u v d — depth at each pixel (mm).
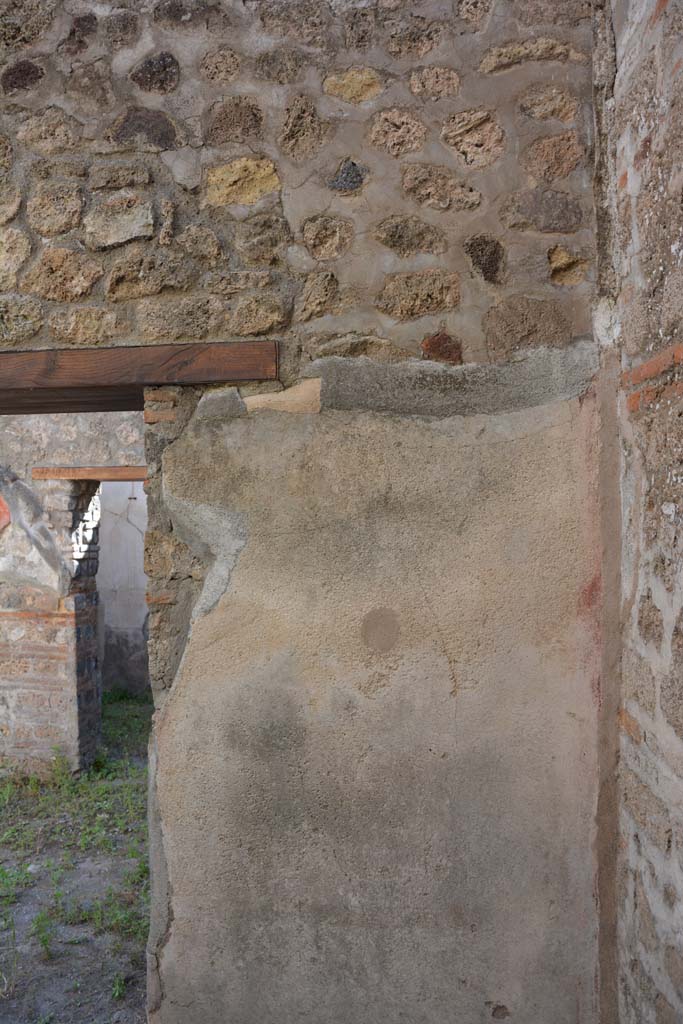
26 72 2643
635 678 2238
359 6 2545
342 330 2518
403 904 2424
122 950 3865
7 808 5883
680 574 1914
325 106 2543
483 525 2432
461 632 2426
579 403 2418
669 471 1982
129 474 6402
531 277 2465
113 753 7355
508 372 2455
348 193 2535
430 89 2518
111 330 2590
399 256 2516
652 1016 2051
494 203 2492
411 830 2428
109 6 2615
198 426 2557
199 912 2500
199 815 2506
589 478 2402
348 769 2451
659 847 2023
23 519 6574
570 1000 2367
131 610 9945
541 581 2408
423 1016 2412
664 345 2012
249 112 2562
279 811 2475
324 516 2486
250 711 2494
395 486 2465
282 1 2568
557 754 2387
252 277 2549
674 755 1937
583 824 2377
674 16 1944
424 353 2488
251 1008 2477
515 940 2385
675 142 1940
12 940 3971
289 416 2516
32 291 2625
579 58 2473
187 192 2578
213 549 2543
